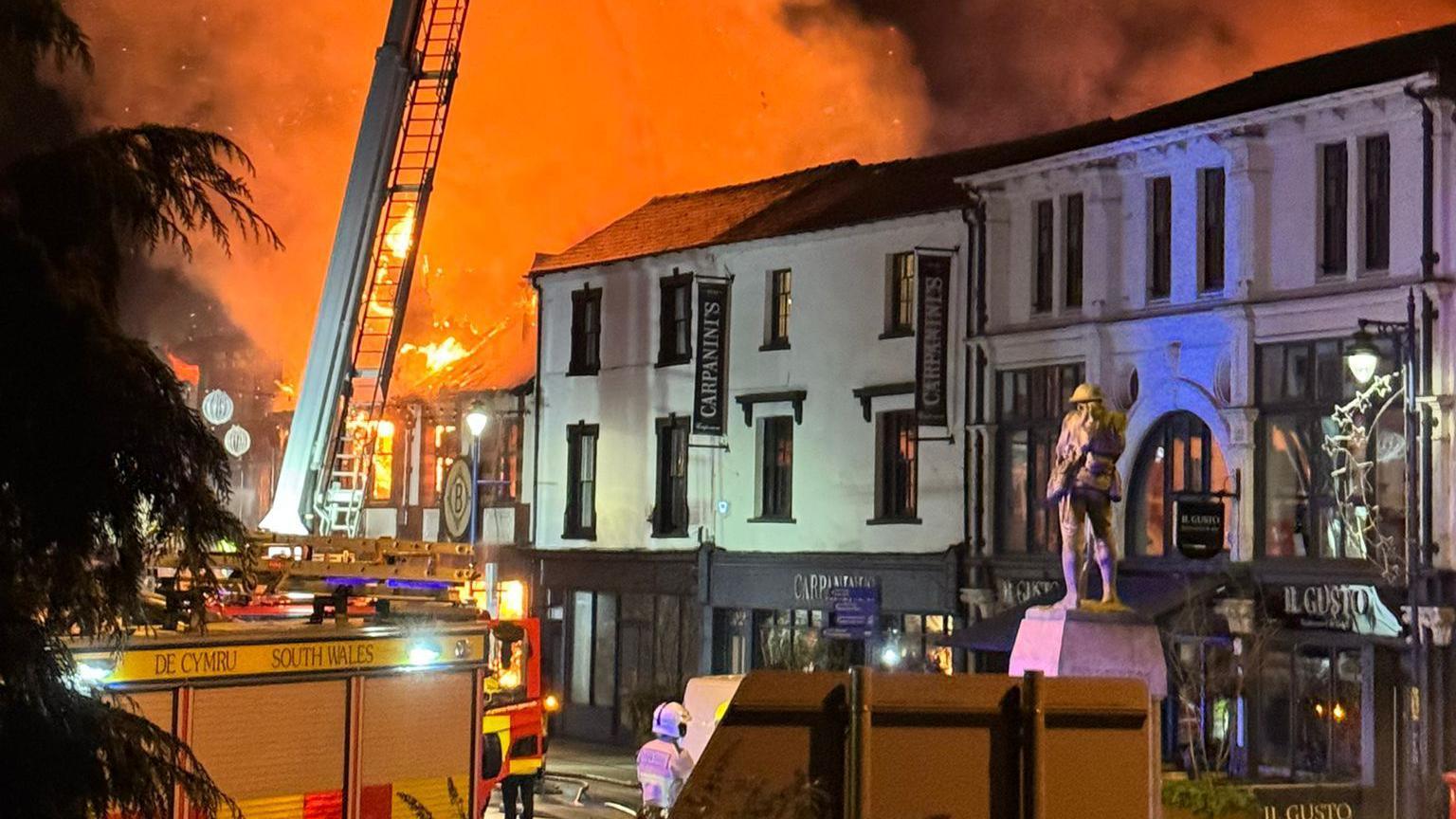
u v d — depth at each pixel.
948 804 7.05
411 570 13.73
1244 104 28.17
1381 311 25.78
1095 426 17.33
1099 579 28.81
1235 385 27.41
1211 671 26.00
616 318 40.72
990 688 7.12
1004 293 31.59
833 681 7.12
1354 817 16.69
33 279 6.59
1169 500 28.59
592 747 38.72
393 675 11.76
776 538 35.94
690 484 38.19
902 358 33.59
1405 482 25.38
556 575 41.47
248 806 10.72
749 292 37.09
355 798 11.42
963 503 31.91
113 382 6.68
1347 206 26.52
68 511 6.72
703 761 7.07
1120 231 29.70
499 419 44.25
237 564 11.79
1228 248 27.81
